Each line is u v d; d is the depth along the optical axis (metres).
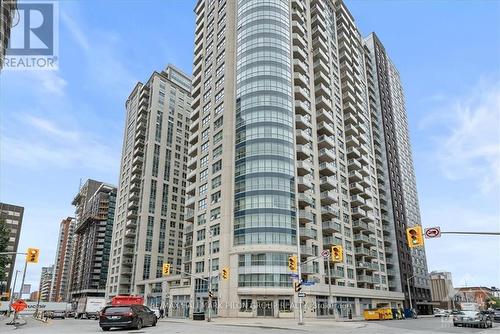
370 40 122.88
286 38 67.81
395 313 53.09
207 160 69.50
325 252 33.41
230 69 68.81
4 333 18.39
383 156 104.88
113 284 100.12
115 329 22.28
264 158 56.94
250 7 69.00
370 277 77.12
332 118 79.75
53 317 62.00
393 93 127.94
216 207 61.50
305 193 63.97
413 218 114.00
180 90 115.44
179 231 101.62
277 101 60.97
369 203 86.56
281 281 50.62
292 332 21.61
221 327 26.17
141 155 106.94
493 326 33.78
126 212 102.88
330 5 95.50
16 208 152.75
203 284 60.09
